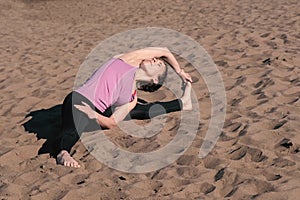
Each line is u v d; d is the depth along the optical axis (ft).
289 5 39.78
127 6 50.39
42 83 22.99
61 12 50.57
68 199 12.15
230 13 39.63
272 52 24.27
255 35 29.22
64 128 15.34
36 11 52.11
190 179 12.51
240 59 23.72
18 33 39.55
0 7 54.08
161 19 41.32
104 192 12.34
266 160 13.03
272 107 16.62
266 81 19.26
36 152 15.28
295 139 13.84
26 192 12.69
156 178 12.82
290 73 20.24
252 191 11.68
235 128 15.21
